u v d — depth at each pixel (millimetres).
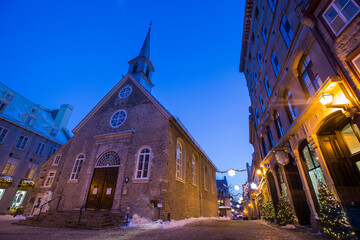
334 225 5141
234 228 8773
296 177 9570
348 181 5668
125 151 13047
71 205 12508
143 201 10922
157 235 6668
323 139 6414
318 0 5547
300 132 7570
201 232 7438
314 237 5910
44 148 24859
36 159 23531
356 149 5621
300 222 8688
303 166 8094
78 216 9234
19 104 24672
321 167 6324
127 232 7406
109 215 9438
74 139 16172
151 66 23594
